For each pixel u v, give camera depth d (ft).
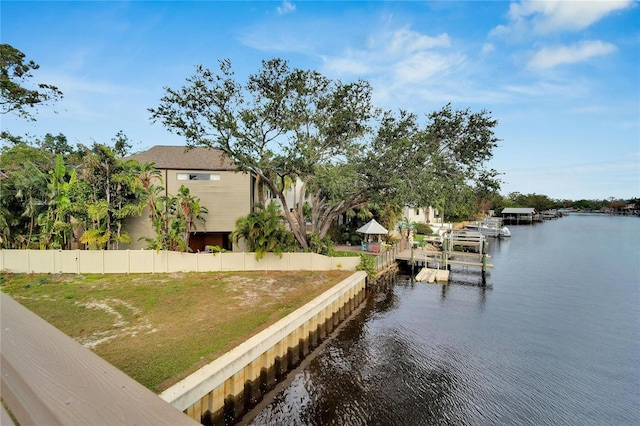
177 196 68.39
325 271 67.36
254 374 32.19
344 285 56.39
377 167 64.39
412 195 61.67
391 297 64.95
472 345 43.11
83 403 3.45
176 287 53.67
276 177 84.48
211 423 27.17
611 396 32.17
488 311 56.24
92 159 65.41
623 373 36.17
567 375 35.83
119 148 111.34
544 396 32.19
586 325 49.70
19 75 70.38
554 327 48.93
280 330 36.42
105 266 62.49
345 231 108.88
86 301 45.91
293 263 67.82
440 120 67.67
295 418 29.22
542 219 290.76
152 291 51.19
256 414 29.78
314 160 65.36
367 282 69.31
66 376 4.07
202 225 75.15
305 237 75.66
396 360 39.32
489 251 120.16
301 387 33.96
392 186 63.93
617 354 40.45
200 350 31.14
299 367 38.06
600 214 406.00
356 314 55.83
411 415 29.58
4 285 53.16
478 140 67.21
